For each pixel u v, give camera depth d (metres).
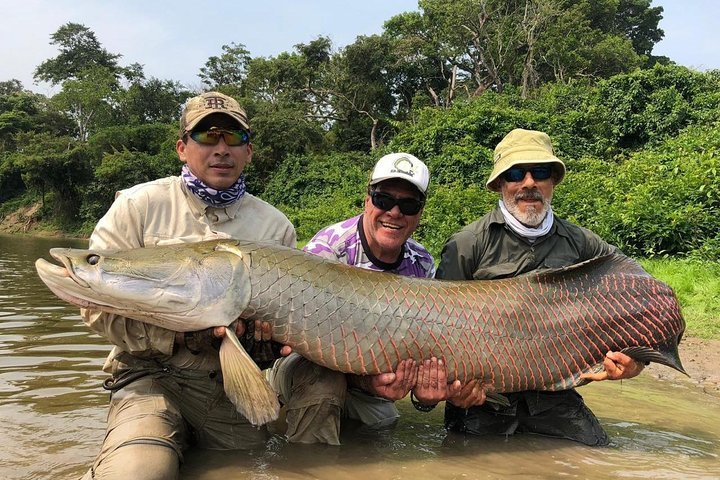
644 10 20.97
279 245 1.35
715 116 7.63
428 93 16.39
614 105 8.77
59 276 1.19
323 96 16.25
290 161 12.80
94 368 1.94
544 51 13.94
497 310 1.41
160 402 1.24
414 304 1.36
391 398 1.37
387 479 1.20
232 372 1.22
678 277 3.49
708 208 4.40
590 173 6.38
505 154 1.66
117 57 26.25
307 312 1.29
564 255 1.66
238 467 1.24
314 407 1.39
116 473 1.04
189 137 1.41
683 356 2.28
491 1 14.05
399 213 1.51
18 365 1.97
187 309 1.22
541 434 1.52
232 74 19.22
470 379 1.39
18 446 1.29
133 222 1.38
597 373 1.47
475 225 1.70
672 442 1.47
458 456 1.35
